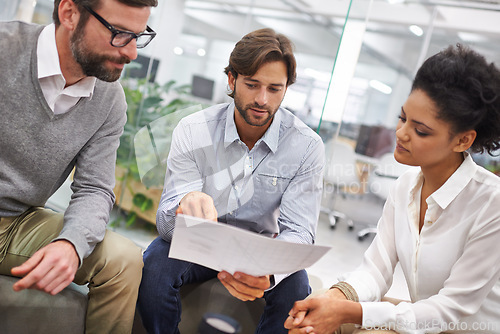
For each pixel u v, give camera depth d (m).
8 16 3.54
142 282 1.33
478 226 1.14
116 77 1.24
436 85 1.07
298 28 2.87
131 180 2.88
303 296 1.33
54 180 1.34
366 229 4.24
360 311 1.11
